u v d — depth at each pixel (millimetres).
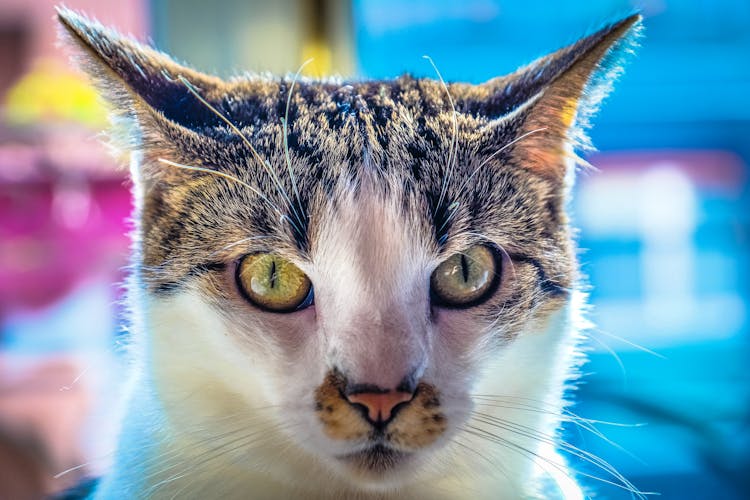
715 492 448
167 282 297
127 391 316
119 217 581
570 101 309
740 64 628
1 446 439
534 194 308
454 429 281
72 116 555
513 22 595
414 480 294
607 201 635
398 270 279
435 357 283
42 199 574
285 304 286
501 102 318
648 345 587
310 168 290
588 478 384
